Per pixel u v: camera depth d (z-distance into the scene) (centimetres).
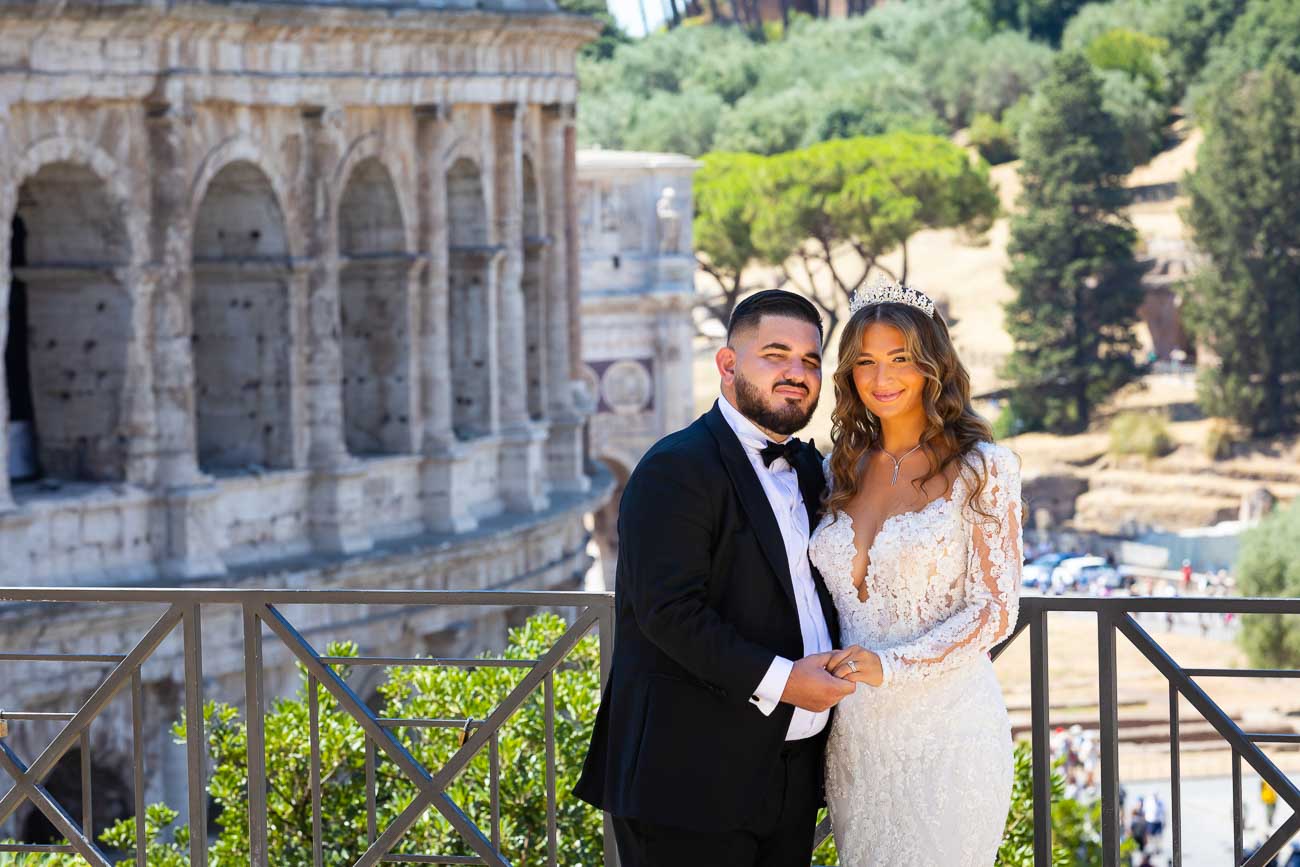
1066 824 3108
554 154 6781
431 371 5884
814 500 1279
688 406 10488
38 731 4678
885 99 17812
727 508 1237
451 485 5900
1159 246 15925
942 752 1225
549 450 6900
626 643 1270
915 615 1229
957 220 14075
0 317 4462
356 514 5481
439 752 2258
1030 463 14175
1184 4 17750
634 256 10375
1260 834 6353
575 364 7069
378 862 1468
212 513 4988
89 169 4741
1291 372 13850
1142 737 7881
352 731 2283
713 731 1236
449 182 6250
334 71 5369
